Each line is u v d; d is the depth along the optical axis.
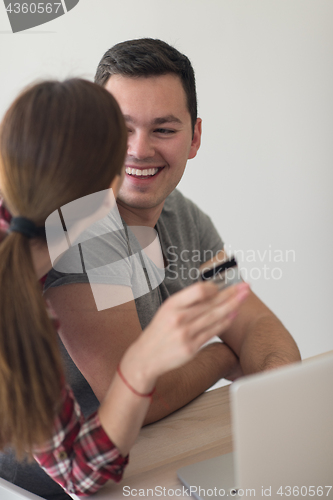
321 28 2.05
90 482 0.67
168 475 0.74
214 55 2.15
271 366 1.02
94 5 2.13
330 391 0.56
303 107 2.15
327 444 0.57
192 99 1.16
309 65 2.10
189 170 2.31
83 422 0.68
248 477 0.54
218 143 2.25
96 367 0.86
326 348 2.40
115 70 1.07
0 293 0.56
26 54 2.21
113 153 0.62
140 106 1.06
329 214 2.23
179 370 0.98
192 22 2.12
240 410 0.52
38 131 0.58
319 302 2.34
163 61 1.06
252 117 2.19
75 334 0.86
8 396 0.58
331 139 2.16
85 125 0.59
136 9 2.12
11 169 0.58
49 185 0.58
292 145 2.20
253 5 2.08
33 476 0.89
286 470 0.55
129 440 0.66
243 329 1.16
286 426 0.54
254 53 2.12
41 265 0.63
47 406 0.60
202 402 0.98
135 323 0.92
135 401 0.63
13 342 0.57
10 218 0.62
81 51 2.17
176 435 0.85
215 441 0.82
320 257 2.29
